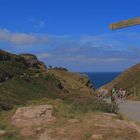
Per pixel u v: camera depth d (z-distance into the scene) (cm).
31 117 1689
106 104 2236
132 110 3008
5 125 1631
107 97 5697
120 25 801
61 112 1800
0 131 1535
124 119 1755
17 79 4000
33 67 5791
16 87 3722
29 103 2423
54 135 1288
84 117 1612
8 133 1485
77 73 6912
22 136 1443
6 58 5009
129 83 7588
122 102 4253
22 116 1708
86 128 1293
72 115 1739
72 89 5553
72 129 1316
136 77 7619
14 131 1508
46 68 6494
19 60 5384
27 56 5944
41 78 4525
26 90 3769
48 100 2339
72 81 6141
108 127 1296
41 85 4256
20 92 3619
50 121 1616
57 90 4438
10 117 1761
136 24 780
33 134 1455
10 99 3047
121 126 1354
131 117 2319
